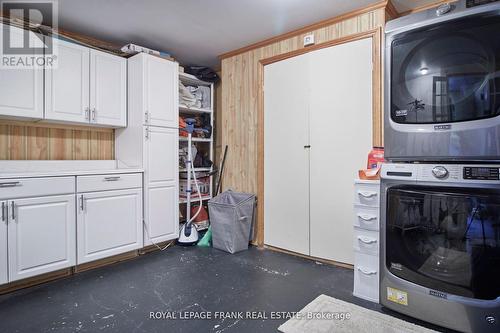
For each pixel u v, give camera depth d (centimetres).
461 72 149
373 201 187
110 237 254
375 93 229
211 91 373
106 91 279
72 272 236
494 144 140
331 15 247
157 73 295
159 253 290
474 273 142
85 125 286
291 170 284
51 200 219
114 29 274
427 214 156
